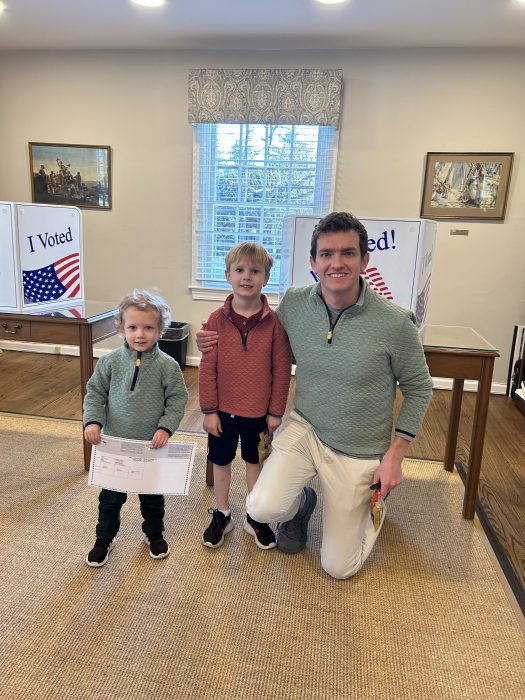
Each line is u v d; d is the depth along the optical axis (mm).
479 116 3432
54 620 1355
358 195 3660
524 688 1215
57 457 2299
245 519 1820
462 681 1228
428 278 2018
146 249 3988
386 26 3072
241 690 1177
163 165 3826
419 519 1943
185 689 1171
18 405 2982
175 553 1663
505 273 3605
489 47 3332
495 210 3521
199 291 3986
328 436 1558
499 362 3715
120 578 1531
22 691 1146
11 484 2049
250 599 1469
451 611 1459
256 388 1621
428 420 3117
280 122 3559
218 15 3006
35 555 1619
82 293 2486
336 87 3455
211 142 3734
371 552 1716
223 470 1697
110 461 1530
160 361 1560
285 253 1983
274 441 1645
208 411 1646
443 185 3543
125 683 1179
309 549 1719
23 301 2195
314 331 1521
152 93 3725
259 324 1600
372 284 1832
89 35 3406
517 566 1679
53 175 3965
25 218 2146
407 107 3490
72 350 4191
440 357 1829
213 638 1321
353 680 1218
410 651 1312
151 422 1560
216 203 3832
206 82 3557
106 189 3928
